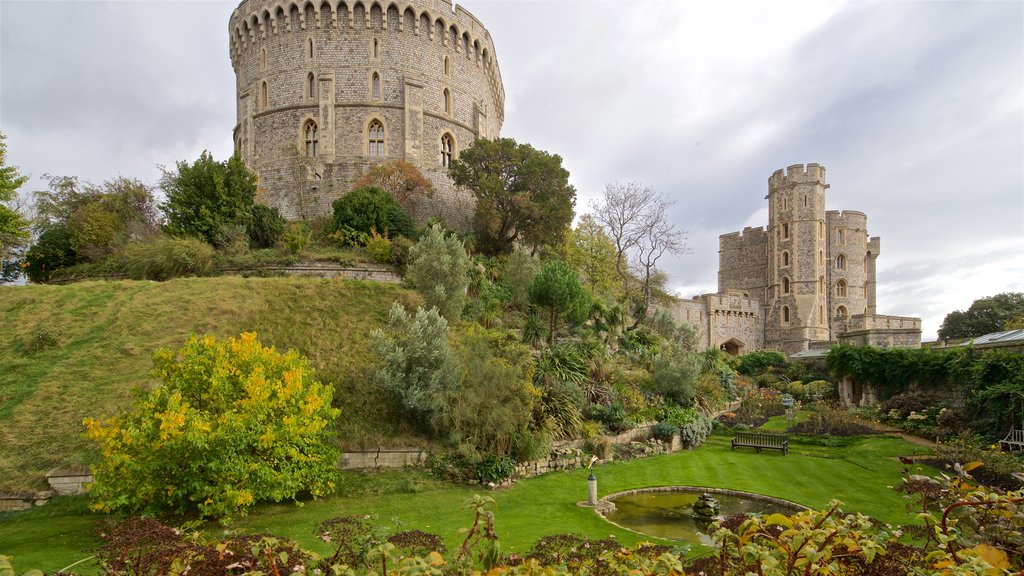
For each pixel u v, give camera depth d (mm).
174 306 22094
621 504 14656
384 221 33094
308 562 4902
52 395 16438
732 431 25109
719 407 29266
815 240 58438
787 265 60156
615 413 21656
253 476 11680
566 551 6379
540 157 36312
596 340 28359
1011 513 4020
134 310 21656
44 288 23547
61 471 13430
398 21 41844
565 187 37594
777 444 22250
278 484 12195
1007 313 53469
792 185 59719
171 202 30234
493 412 16125
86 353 18766
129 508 11758
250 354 12984
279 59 41688
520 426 17062
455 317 24438
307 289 24516
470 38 46094
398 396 17188
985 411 20922
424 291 24562
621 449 20625
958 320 57469
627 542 11117
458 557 4367
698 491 15984
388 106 41125
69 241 31422
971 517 4559
